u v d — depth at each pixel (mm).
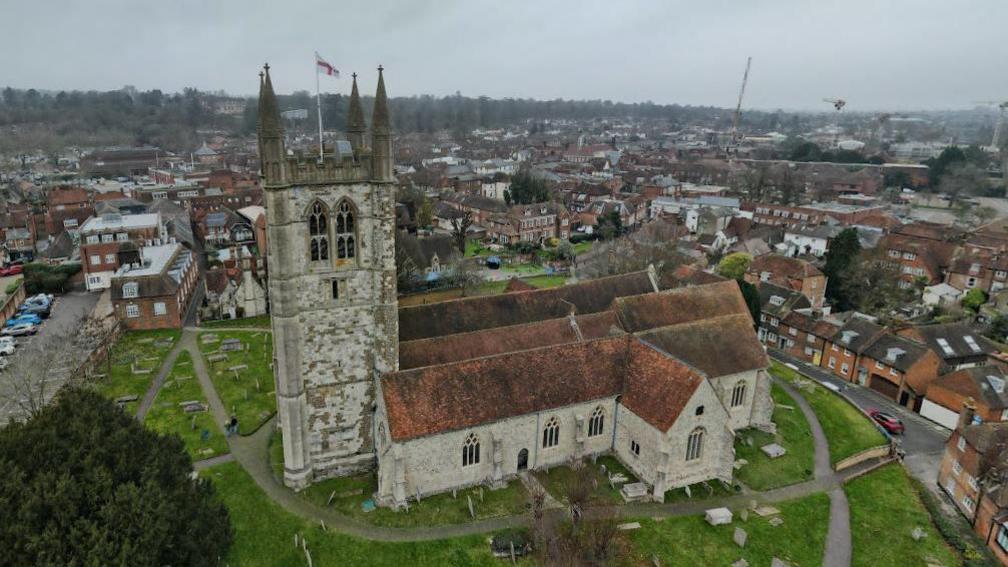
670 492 62094
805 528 58656
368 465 63688
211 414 77875
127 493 37844
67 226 159000
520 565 52094
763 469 67375
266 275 124312
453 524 56250
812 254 159500
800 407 82312
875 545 57125
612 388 64875
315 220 55250
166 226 157125
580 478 59531
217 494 54000
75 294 128875
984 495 59156
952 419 80750
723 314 83312
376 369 60500
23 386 75875
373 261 57625
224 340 103875
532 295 79438
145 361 94625
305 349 58062
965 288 131000
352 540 54188
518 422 60844
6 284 130125
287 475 60906
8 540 34250
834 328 98812
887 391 89750
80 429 42156
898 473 69062
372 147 54594
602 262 131750
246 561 51875
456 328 72875
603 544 51938
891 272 128625
